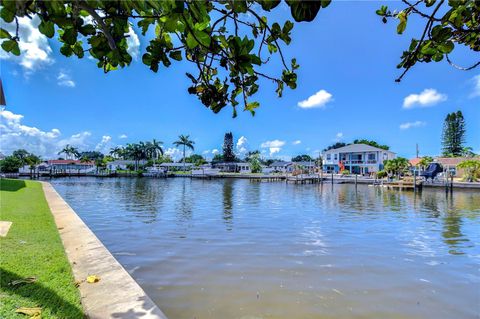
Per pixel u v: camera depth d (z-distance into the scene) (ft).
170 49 5.86
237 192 98.63
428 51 6.40
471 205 64.34
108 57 5.56
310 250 27.68
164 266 23.00
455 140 218.59
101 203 63.57
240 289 18.83
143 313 10.59
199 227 37.96
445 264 24.07
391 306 16.80
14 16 3.92
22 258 16.16
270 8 4.31
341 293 18.38
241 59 5.17
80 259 16.93
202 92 6.53
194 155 349.61
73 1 4.11
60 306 10.82
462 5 5.58
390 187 115.75
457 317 15.70
